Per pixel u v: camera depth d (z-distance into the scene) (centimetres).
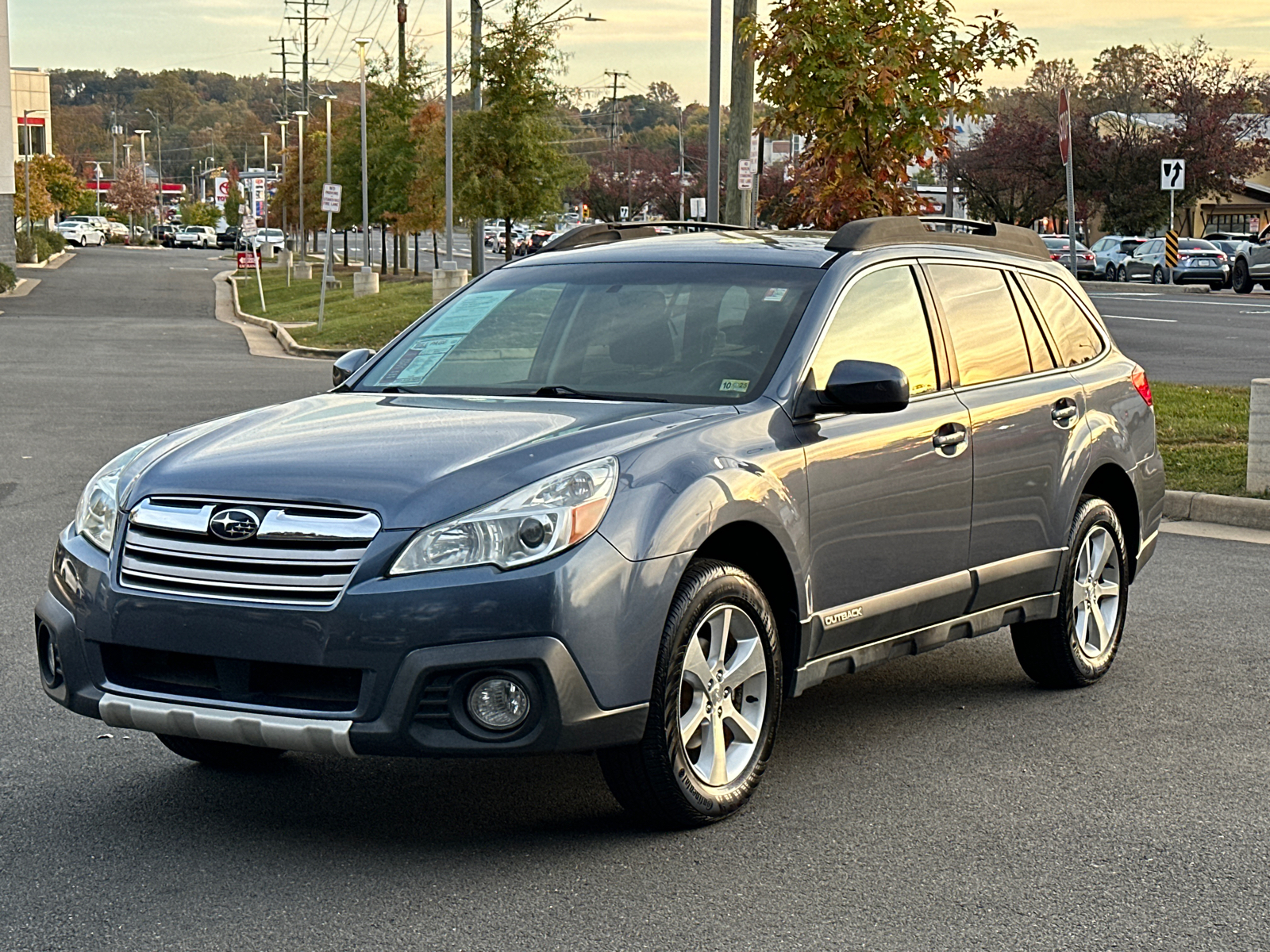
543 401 509
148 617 433
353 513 423
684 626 447
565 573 418
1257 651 724
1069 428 639
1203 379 1898
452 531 417
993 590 595
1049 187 6812
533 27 4184
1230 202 7356
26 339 3061
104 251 10138
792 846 460
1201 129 6419
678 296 556
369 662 411
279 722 420
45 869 437
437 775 530
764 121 1525
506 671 414
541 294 582
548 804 498
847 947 386
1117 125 6688
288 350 2906
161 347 2900
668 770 448
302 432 479
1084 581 657
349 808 493
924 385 570
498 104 4197
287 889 421
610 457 445
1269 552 967
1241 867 448
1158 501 714
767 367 516
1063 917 409
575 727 420
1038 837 472
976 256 632
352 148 6638
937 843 465
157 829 471
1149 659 710
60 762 542
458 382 549
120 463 486
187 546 434
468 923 398
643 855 450
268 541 426
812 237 619
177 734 437
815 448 505
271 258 8731
